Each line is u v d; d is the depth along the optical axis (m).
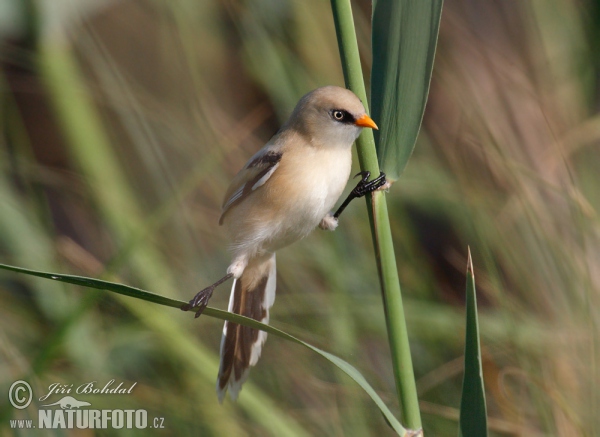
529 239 8.96
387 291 5.12
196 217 10.50
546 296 8.79
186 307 4.88
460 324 9.36
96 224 10.60
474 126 9.76
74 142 10.02
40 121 12.25
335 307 9.36
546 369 8.37
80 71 10.64
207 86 11.41
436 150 10.47
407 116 5.23
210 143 10.65
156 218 9.01
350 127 6.83
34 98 12.28
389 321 5.11
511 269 9.05
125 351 9.05
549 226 8.97
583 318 8.52
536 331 8.61
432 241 10.38
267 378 9.02
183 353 8.82
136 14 12.31
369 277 9.66
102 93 10.41
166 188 10.27
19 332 9.14
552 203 9.21
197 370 8.87
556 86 10.41
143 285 9.18
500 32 11.05
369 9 10.50
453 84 10.34
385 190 5.22
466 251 9.68
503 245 9.10
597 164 9.67
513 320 8.53
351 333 9.27
